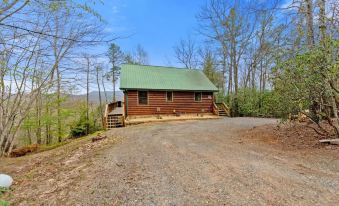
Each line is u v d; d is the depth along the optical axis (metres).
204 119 16.67
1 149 10.42
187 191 3.58
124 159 5.79
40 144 14.60
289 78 6.25
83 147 8.56
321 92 5.93
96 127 17.28
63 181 4.45
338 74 5.33
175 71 19.95
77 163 5.84
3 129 10.35
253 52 22.62
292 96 6.39
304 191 3.36
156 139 8.78
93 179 4.37
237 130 10.41
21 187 4.36
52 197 3.67
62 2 3.90
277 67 6.42
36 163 7.10
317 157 5.08
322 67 5.53
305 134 7.30
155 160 5.57
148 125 13.85
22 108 11.00
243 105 19.50
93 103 18.53
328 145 5.82
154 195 3.49
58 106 14.94
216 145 7.15
